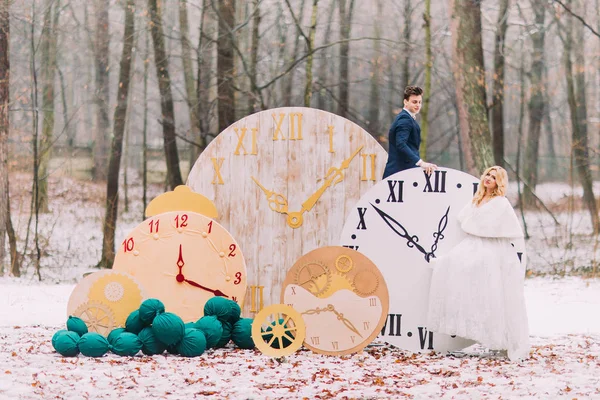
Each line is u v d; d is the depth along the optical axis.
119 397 6.01
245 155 9.34
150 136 30.36
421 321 8.31
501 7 25.86
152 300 7.86
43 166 24.11
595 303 13.60
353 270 8.09
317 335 8.02
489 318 7.76
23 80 25.14
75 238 22.22
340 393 6.20
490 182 8.02
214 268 8.68
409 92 8.87
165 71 24.20
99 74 26.77
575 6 26.45
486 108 20.83
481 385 6.57
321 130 9.26
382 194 8.50
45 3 24.11
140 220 25.67
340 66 27.05
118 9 26.88
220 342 8.21
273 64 26.94
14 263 18.36
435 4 27.53
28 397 5.96
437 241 8.37
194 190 9.38
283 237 9.26
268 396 6.08
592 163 27.02
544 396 6.14
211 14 25.06
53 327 9.96
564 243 21.92
